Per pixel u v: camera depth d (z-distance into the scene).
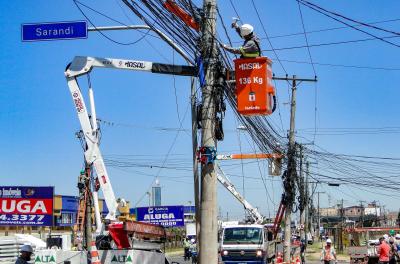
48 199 26.00
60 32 11.27
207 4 12.28
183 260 44.12
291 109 32.75
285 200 32.16
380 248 28.33
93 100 15.02
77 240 17.17
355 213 142.38
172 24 11.52
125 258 13.09
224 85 12.78
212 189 12.28
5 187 26.06
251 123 18.20
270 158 28.36
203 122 12.44
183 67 13.03
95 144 15.02
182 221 36.78
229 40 12.88
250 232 28.03
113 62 13.77
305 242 48.88
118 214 15.25
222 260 27.88
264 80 11.65
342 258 49.12
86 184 16.97
